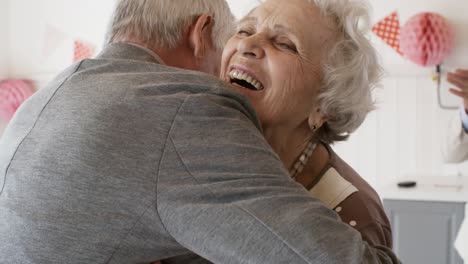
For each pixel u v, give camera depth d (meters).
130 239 0.83
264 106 1.11
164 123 0.85
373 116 3.89
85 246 0.84
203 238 0.78
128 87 0.90
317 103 1.14
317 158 1.20
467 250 2.34
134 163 0.83
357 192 1.12
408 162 3.86
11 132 0.98
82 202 0.84
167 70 0.96
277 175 0.83
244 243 0.76
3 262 0.88
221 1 1.17
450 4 3.75
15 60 4.78
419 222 2.86
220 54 1.19
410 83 3.82
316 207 0.80
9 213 0.89
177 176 0.82
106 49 1.04
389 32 3.87
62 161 0.87
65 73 1.00
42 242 0.86
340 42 1.12
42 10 4.69
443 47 3.61
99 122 0.87
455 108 3.75
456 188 2.92
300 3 1.12
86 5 4.59
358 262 0.75
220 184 0.80
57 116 0.92
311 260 0.74
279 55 1.09
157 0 1.08
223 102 0.90
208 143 0.84
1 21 4.72
